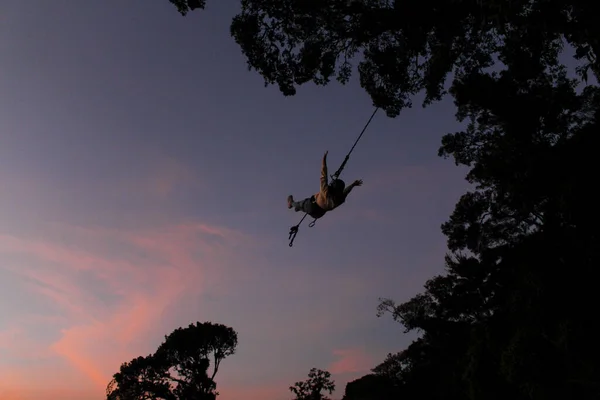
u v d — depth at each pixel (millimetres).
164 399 60594
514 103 24359
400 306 55812
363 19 15250
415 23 14805
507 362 27125
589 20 10492
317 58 16297
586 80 11148
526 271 27781
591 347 24141
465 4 13695
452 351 46812
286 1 15602
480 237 34781
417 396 49719
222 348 64062
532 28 12133
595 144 25094
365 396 51906
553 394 25656
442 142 30219
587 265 25703
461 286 44031
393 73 16922
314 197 9562
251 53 16500
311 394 66250
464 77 18969
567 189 25188
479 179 32188
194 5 15195
